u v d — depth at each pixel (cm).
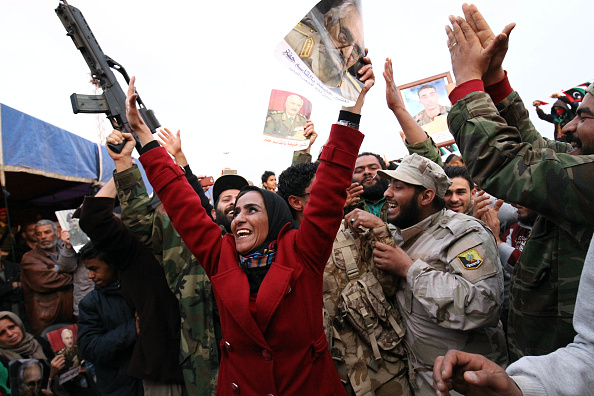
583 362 72
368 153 279
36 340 284
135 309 215
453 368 73
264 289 122
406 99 381
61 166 448
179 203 146
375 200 271
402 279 176
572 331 114
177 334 205
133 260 212
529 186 100
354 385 163
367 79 132
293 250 131
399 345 171
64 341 302
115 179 205
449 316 150
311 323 127
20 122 384
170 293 211
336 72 124
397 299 179
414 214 183
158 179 147
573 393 70
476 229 166
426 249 177
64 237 411
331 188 128
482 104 115
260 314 120
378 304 169
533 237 132
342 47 122
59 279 392
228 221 242
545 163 99
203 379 190
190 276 200
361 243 186
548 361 75
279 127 287
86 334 228
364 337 167
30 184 561
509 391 68
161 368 197
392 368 167
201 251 144
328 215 129
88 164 509
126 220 207
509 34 115
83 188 636
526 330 133
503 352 173
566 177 95
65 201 682
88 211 196
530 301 131
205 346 194
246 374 124
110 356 213
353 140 130
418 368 168
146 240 212
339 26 120
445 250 169
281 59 117
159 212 207
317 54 121
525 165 102
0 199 523
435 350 163
